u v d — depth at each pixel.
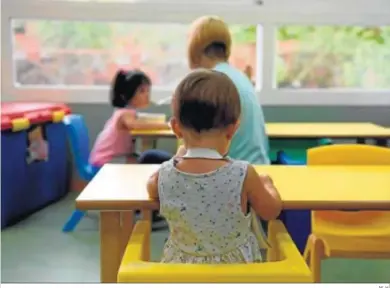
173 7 4.14
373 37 4.29
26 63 4.21
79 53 4.21
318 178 1.71
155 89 4.21
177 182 1.31
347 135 3.25
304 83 4.30
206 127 1.31
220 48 2.05
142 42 4.23
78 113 4.21
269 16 4.17
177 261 1.31
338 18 4.21
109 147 3.35
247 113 2.01
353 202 1.41
